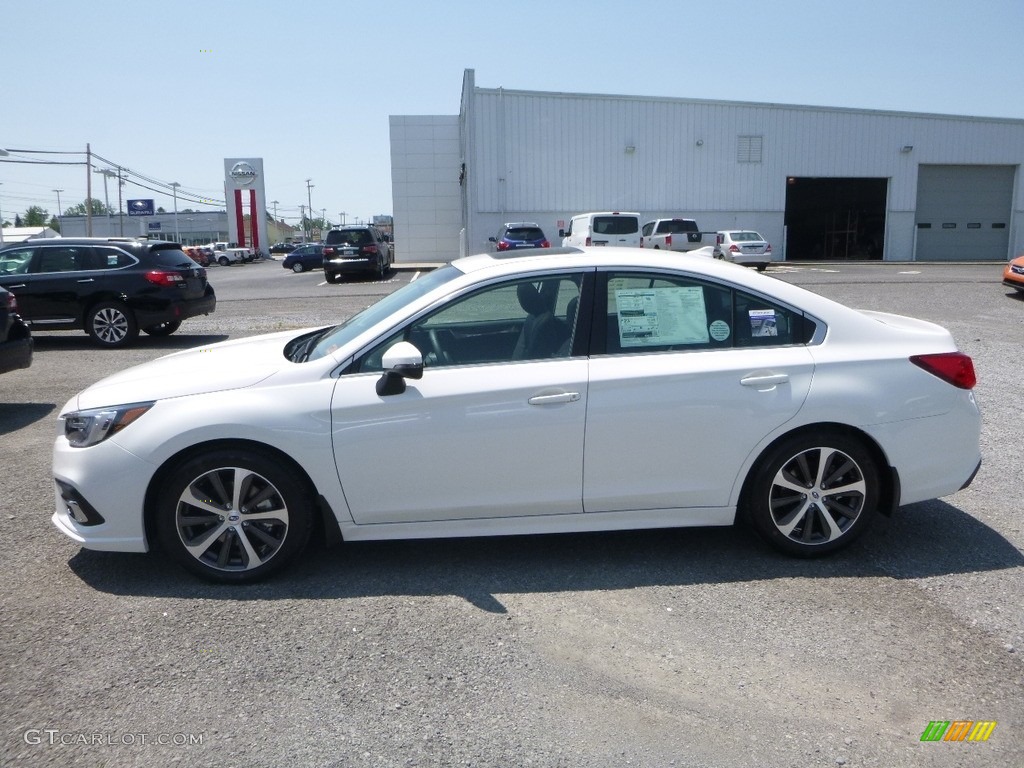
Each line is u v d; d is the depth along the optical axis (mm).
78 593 4004
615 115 34750
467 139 35844
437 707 3066
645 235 28828
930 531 4707
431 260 49688
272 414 3895
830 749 2830
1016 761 2771
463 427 3953
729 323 4191
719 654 3410
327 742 2873
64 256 12094
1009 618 3691
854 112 36625
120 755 2807
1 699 3127
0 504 5281
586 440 4016
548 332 4137
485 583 4086
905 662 3344
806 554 4258
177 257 12602
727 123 35625
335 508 3994
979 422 4324
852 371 4133
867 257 38594
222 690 3178
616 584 4059
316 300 19344
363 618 3730
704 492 4133
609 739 2883
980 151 38125
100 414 3986
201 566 4020
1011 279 16703
